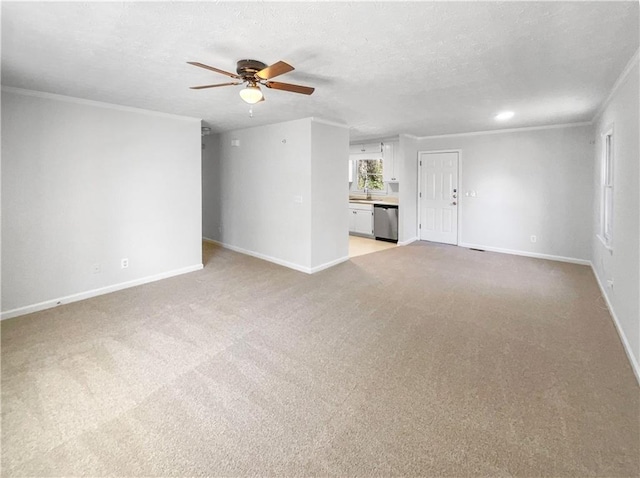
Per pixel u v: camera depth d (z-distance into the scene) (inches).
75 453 67.3
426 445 69.3
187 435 72.1
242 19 73.2
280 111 168.6
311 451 68.1
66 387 88.0
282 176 204.2
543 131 217.9
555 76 113.1
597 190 183.0
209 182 266.4
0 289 130.3
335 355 104.3
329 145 199.8
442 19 73.5
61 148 142.1
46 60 98.5
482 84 121.0
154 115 171.8
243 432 73.1
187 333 119.0
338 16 71.8
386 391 86.9
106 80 117.8
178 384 89.7
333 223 208.7
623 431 71.8
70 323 126.9
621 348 106.7
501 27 77.5
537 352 105.0
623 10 70.1
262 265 210.5
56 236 143.2
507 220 238.1
